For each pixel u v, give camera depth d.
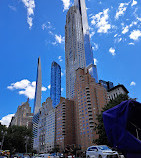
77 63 182.25
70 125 108.50
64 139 100.75
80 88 102.50
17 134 63.69
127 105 5.62
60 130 107.06
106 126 5.95
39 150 134.50
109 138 5.67
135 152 4.78
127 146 4.93
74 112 114.31
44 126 139.75
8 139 57.91
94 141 33.97
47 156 26.86
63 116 109.50
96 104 91.06
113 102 33.16
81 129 89.31
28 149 66.81
